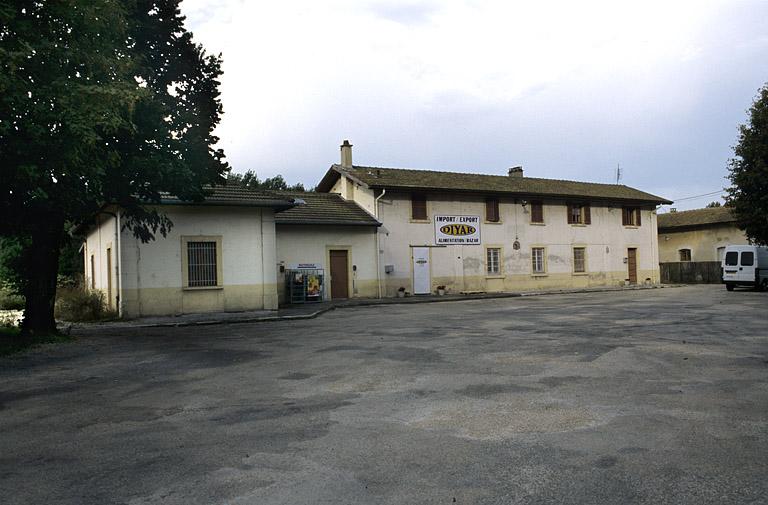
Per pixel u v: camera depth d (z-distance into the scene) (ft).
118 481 13.87
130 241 64.44
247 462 15.06
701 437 16.56
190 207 67.62
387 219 94.43
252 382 26.00
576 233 115.44
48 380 27.78
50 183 36.06
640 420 18.39
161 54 47.37
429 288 97.71
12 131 32.35
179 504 12.45
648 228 127.24
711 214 138.21
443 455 15.31
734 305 63.93
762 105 92.17
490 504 12.17
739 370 26.48
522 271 107.86
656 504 12.07
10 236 48.37
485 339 38.86
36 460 15.64
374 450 15.84
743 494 12.51
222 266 68.90
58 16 33.83
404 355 32.63
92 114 31.78
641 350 32.60
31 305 45.52
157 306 65.41
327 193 102.53
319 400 22.12
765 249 96.27
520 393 22.48
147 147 43.19
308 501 12.46
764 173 91.09
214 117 51.52
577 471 13.97
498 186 107.86
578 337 38.75
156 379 27.37
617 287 114.83
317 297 84.38
